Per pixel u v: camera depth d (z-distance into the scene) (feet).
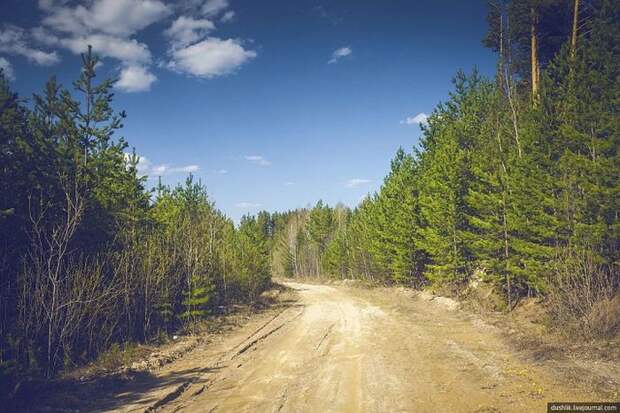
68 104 47.52
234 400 31.30
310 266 276.21
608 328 40.81
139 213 59.77
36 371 33.50
